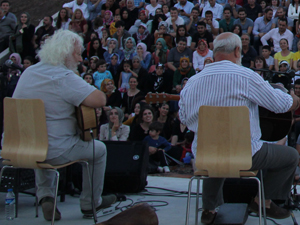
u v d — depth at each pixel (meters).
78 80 2.85
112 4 10.85
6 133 2.91
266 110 3.02
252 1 9.53
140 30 9.14
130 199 3.78
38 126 2.78
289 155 2.86
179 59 8.06
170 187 4.28
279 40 8.44
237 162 2.55
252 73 2.72
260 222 2.54
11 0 12.95
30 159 2.78
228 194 3.43
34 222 3.12
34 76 2.89
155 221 2.48
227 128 2.56
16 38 9.72
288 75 3.47
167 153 5.67
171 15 9.35
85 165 3.09
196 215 2.73
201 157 2.61
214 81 2.75
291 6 9.23
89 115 2.89
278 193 2.99
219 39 2.82
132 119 6.40
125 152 4.03
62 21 10.59
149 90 7.71
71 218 3.22
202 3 10.13
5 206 3.31
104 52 9.05
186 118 2.89
